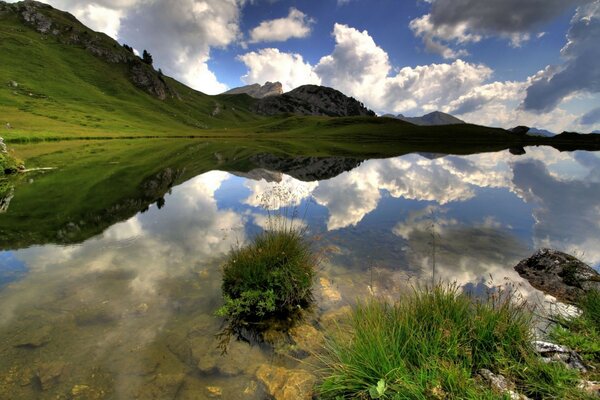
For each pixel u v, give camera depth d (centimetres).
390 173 3238
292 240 981
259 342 661
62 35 16100
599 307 648
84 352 614
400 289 860
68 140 6456
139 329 693
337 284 902
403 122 14588
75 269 992
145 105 14488
